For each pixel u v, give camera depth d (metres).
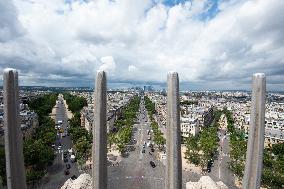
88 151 131.88
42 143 119.06
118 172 118.06
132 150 156.88
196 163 133.25
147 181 108.06
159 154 148.50
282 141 169.88
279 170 110.50
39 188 94.56
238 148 139.38
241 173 110.50
